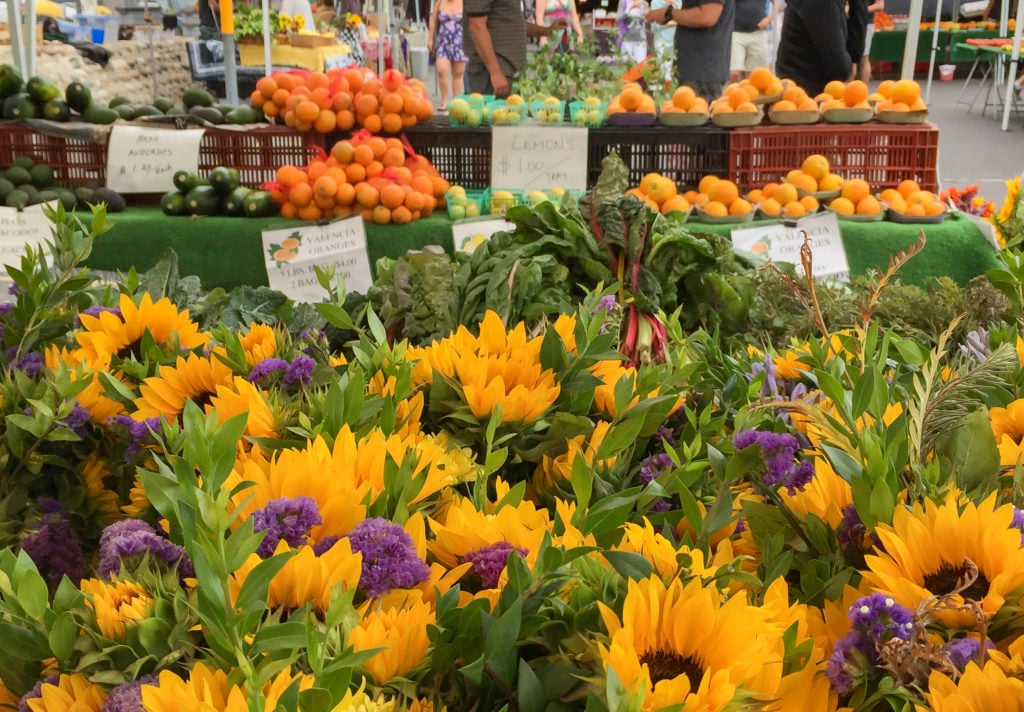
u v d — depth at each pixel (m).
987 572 0.67
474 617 0.62
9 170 3.71
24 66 4.13
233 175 3.55
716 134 3.65
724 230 3.28
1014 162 7.94
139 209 3.76
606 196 1.63
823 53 4.89
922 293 2.06
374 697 0.59
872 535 0.76
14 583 0.64
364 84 3.73
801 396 1.06
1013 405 0.98
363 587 0.65
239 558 0.55
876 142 3.64
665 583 0.62
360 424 0.89
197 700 0.54
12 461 1.12
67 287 1.31
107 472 1.14
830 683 0.64
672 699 0.53
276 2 8.90
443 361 1.00
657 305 1.55
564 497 0.92
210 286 3.49
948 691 0.60
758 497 0.91
